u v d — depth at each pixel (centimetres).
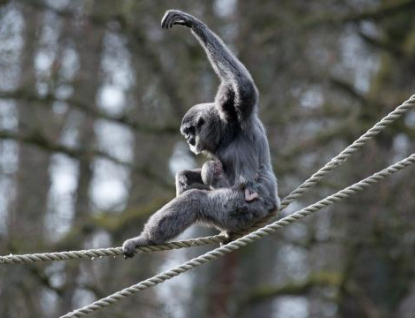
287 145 3403
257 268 4222
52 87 3219
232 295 3603
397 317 3566
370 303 3475
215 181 1711
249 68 3288
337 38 3581
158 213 1644
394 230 3234
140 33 3256
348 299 3612
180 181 1784
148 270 3641
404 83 3791
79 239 3145
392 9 3506
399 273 3609
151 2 3250
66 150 3222
